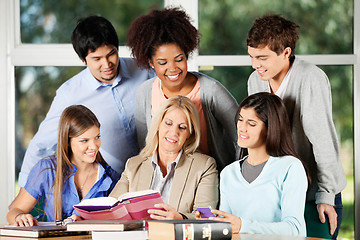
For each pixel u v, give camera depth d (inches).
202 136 163.9
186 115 146.5
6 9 175.3
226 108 164.1
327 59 166.9
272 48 153.2
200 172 145.0
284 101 156.5
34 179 161.6
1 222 172.7
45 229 101.7
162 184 147.0
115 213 110.5
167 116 146.5
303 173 127.2
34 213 162.4
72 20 175.3
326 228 155.4
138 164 150.7
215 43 169.9
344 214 165.3
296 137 156.9
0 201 173.3
